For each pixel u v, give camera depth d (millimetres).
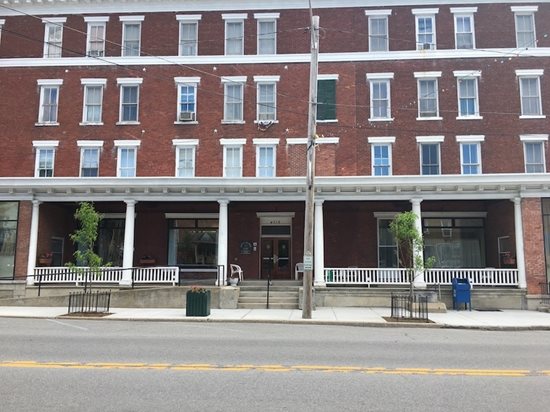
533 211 22812
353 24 28922
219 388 7539
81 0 29562
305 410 6449
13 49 29375
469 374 8703
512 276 22703
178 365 9242
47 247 26281
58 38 29516
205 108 28766
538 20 28359
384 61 28531
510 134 27578
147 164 28406
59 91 29172
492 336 14383
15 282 23906
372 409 6535
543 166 27297
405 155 27766
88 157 28734
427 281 23234
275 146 28219
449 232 27812
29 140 28781
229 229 28297
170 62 29125
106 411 6344
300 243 27891
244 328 15531
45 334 13484
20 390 7355
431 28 28812
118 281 23953
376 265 27328
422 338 13609
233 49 29266
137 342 12109
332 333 14492
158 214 28422
